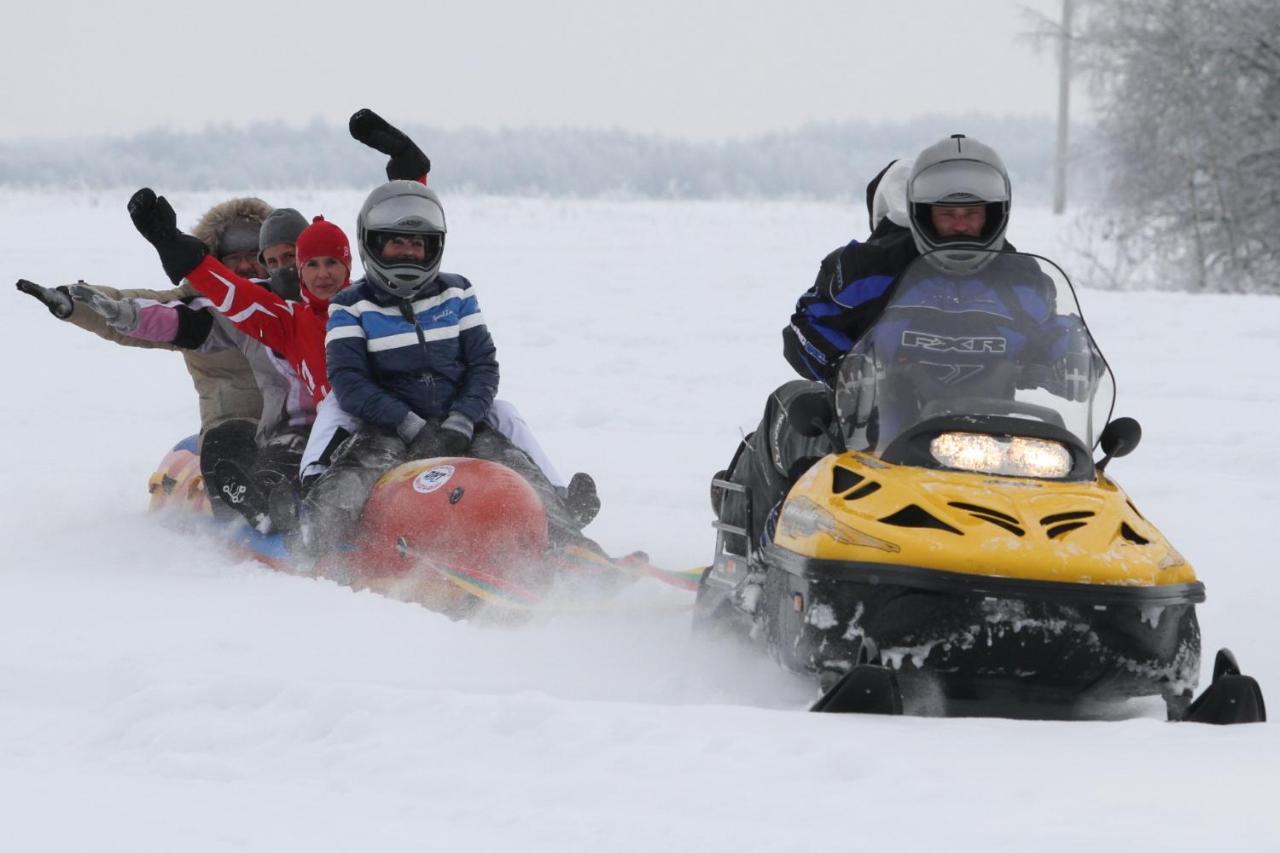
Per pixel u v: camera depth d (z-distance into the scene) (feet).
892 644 48.67
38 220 366.22
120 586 66.90
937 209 57.57
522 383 136.56
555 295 207.10
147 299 83.71
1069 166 281.33
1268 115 259.80
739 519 62.28
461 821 35.50
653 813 35.91
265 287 85.40
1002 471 52.42
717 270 246.27
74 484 93.30
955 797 36.50
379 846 33.47
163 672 49.06
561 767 39.34
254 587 66.69
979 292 56.59
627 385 135.74
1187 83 262.47
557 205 571.28
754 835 33.83
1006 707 51.47
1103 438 55.77
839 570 49.49
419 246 75.25
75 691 48.78
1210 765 39.45
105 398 129.90
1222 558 76.89
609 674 55.31
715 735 41.50
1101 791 36.94
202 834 34.30
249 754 41.52
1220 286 261.44
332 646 55.26
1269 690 56.08
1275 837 33.30
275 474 77.61
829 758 39.06
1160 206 269.44
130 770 40.60
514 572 67.62
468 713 43.21
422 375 75.61
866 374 55.98
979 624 47.88
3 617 59.26
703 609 61.36
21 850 33.06
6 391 132.67
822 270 61.93
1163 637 48.80
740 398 130.11
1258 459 103.30
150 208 78.28
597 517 88.17
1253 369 142.51
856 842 33.30
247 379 85.10
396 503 69.15
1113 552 49.03
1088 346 56.34
